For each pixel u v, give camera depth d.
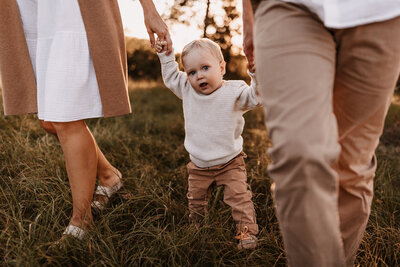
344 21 0.89
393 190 2.18
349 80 1.00
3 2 1.57
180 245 1.55
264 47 0.94
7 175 2.25
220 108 1.70
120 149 2.93
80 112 1.52
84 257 1.50
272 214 1.95
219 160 1.74
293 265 0.96
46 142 2.71
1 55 1.60
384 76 0.96
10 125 3.10
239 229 1.72
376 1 0.88
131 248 1.56
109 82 1.58
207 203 1.92
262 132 3.77
